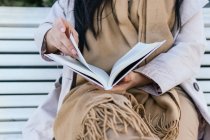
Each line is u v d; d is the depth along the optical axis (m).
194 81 2.34
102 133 1.79
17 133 2.76
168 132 2.02
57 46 2.14
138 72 2.12
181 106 2.20
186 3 2.32
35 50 2.68
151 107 2.11
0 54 2.66
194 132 2.16
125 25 2.23
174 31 2.33
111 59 2.23
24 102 2.73
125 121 1.80
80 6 2.27
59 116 2.06
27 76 2.70
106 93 1.94
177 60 2.19
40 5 2.85
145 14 2.24
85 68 1.96
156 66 2.16
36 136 2.44
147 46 1.96
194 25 2.34
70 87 2.27
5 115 2.73
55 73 2.71
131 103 2.03
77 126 1.86
